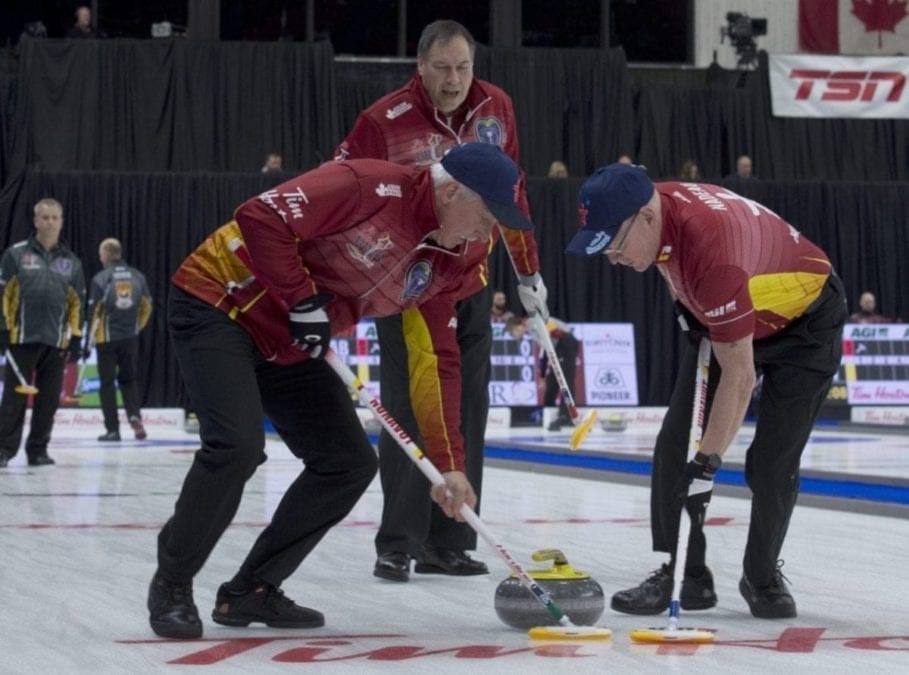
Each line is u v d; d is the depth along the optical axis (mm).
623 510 9438
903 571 6613
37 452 12875
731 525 8453
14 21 22484
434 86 6379
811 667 4285
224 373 4637
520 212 4324
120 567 6594
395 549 6430
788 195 21312
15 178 19453
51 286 12578
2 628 4977
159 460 13578
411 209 4418
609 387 19953
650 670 4227
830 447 15000
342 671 4223
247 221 4395
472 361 6863
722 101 22016
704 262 4727
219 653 4523
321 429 4926
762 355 5285
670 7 24219
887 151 22484
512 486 11320
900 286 21828
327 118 20703
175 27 22500
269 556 5047
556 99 21469
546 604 4863
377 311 4734
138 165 20188
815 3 24031
